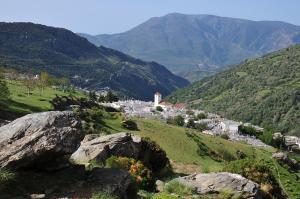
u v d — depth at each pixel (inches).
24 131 780.0
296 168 4153.5
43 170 801.6
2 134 780.6
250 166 1229.7
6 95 3043.8
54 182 780.6
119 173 867.4
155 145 1529.3
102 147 1259.8
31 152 748.0
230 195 1021.2
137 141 1430.9
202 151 3905.0
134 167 1107.3
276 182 1235.2
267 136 7180.1
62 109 3954.2
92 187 792.9
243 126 7701.8
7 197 693.3
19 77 6579.7
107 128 3592.5
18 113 2824.8
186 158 3292.3
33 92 4630.9
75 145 797.9
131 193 887.1
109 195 767.7
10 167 735.7
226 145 4584.2
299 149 7303.2
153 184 1091.9
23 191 727.1
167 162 1644.9
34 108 3302.2
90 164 981.2
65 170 836.0
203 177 1087.6
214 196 1023.6
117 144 1302.9
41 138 765.9
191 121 6988.2
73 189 772.6
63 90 6609.3
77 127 827.4
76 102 4734.3
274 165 3806.6
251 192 1029.8
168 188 1040.8
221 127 7564.0
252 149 4904.0
